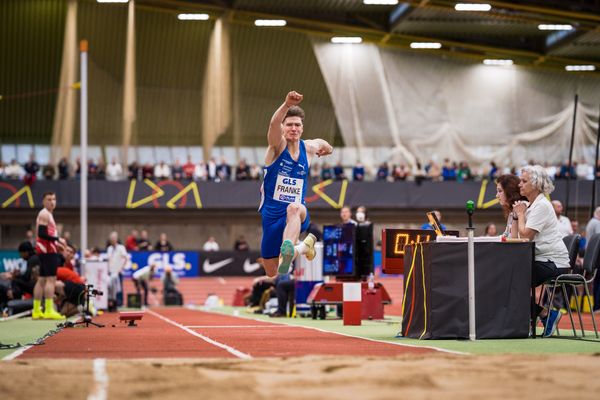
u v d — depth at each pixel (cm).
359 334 1204
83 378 579
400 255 1498
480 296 1048
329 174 4553
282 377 572
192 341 1029
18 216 4403
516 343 972
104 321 1738
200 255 4191
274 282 2302
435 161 4975
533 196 1152
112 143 4878
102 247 4756
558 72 4997
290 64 4938
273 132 966
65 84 4662
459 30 4728
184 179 4522
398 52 4956
